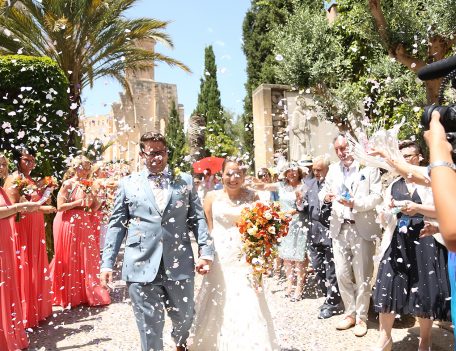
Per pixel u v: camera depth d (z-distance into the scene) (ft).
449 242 3.70
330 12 40.24
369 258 14.19
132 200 11.08
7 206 13.19
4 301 12.94
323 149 39.40
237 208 12.32
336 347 12.70
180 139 64.54
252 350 10.94
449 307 11.16
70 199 18.31
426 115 4.65
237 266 11.90
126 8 38.11
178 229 11.22
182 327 11.56
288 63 27.94
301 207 18.26
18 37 35.70
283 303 17.54
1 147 21.06
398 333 13.78
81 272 18.31
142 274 10.64
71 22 34.68
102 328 15.33
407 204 10.61
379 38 24.29
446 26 21.62
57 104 22.68
